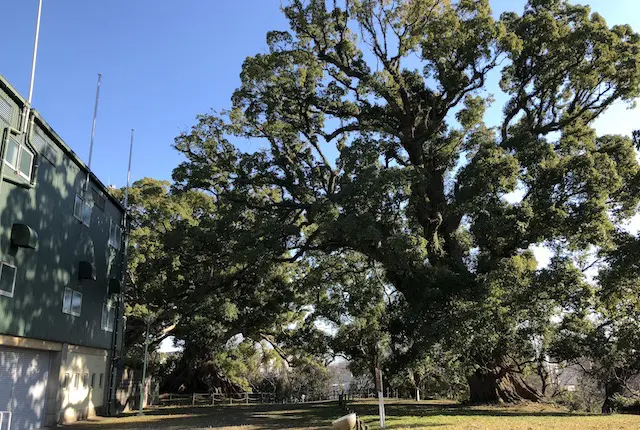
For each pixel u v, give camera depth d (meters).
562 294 20.72
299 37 26.41
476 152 23.58
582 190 20.89
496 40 23.31
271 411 27.22
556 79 24.56
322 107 26.28
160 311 36.31
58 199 19.78
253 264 25.84
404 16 25.58
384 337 23.62
